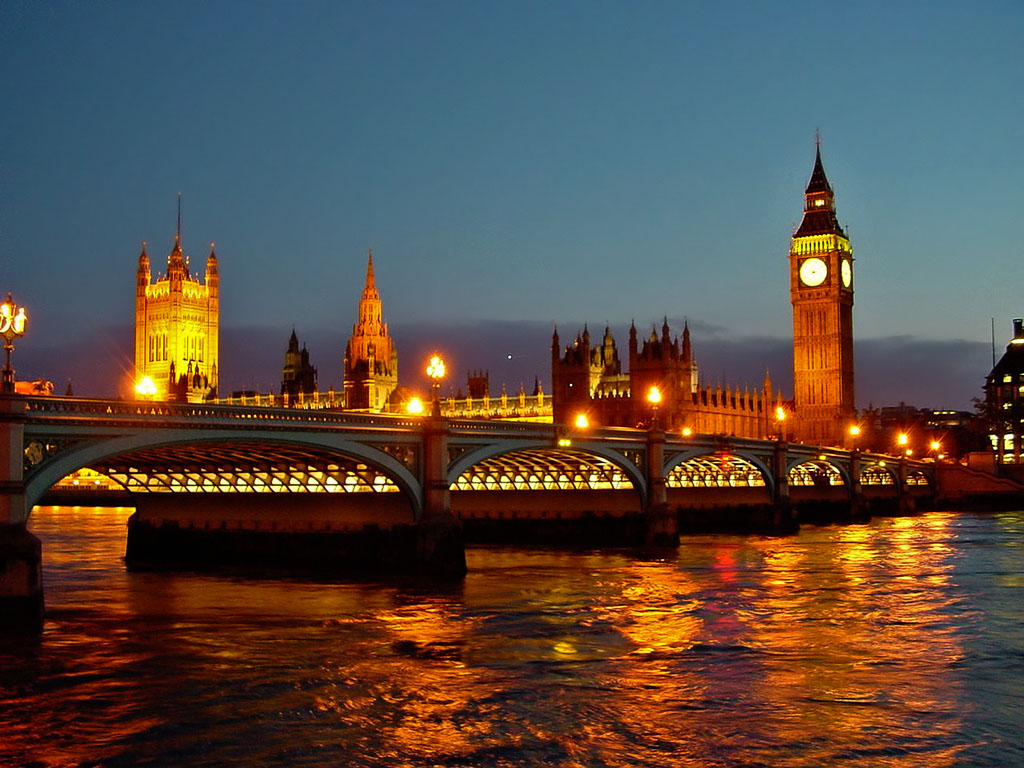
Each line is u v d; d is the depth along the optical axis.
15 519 59.19
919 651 57.75
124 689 48.53
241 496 96.94
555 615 68.31
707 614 69.06
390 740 41.50
